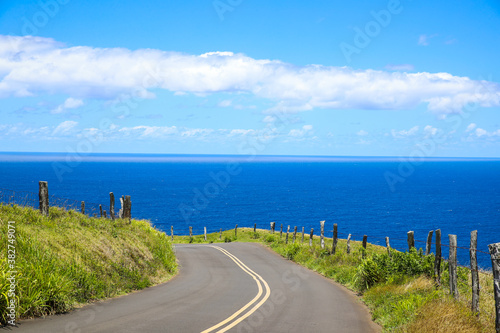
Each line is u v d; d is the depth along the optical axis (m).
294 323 10.66
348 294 16.17
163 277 18.84
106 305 11.89
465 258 64.19
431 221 108.00
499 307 8.91
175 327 9.48
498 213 124.81
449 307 10.10
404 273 15.18
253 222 104.81
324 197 175.00
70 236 15.30
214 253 31.66
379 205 145.75
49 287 10.37
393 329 9.98
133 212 117.88
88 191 156.75
